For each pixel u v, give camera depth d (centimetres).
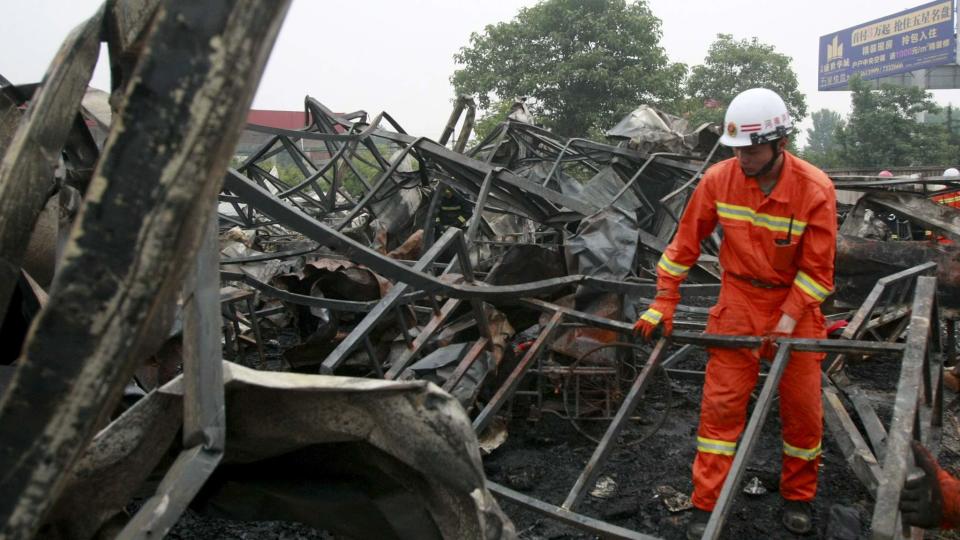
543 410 427
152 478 157
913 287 517
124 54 134
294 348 432
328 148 888
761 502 354
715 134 786
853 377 533
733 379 302
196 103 85
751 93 281
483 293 336
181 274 91
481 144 919
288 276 475
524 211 676
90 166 242
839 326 377
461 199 798
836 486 370
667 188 813
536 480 375
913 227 764
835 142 3400
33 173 137
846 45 5116
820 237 283
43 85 137
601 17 2395
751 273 302
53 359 87
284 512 164
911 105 3238
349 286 459
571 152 891
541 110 2498
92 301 87
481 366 375
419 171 739
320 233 288
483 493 136
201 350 123
